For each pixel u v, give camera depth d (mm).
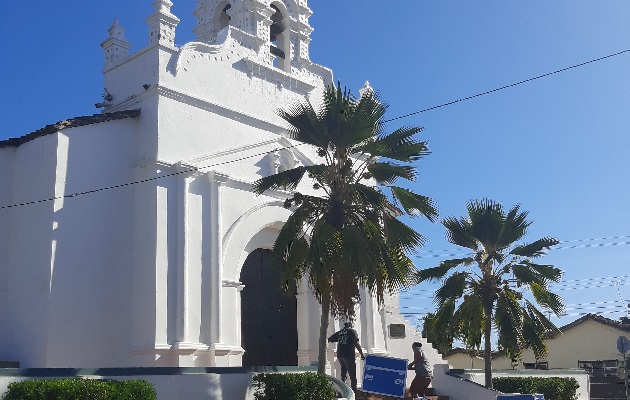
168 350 16922
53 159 17203
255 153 20328
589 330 35688
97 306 17109
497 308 20469
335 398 14156
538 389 22938
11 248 17594
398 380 10859
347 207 15734
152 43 18969
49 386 10641
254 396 13969
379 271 15047
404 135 16078
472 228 21000
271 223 20297
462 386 19719
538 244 20875
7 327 17062
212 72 19906
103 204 17750
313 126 15805
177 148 18516
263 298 20469
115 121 18422
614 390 31234
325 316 14961
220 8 23609
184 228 17953
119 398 11188
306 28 23594
